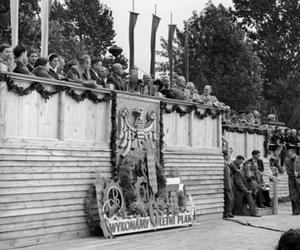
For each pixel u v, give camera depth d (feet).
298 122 118.21
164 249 27.81
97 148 32.83
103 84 35.68
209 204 42.06
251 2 160.25
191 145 41.14
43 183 28.96
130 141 35.37
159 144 37.83
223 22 119.65
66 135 31.14
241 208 45.85
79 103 32.12
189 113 41.22
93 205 31.68
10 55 29.12
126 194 33.73
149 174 35.58
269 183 59.00
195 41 121.90
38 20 84.53
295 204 47.01
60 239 29.78
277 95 134.82
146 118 37.01
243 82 114.52
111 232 31.27
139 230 33.47
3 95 27.32
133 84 38.22
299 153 67.72
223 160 44.19
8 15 76.89
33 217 28.25
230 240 31.50
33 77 28.91
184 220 37.47
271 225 38.70
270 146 63.36
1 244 26.48
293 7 156.56
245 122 59.06
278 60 156.35
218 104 46.55
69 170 30.66
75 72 33.12
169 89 40.55
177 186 37.96
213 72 118.73
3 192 26.78
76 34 169.68
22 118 28.53
